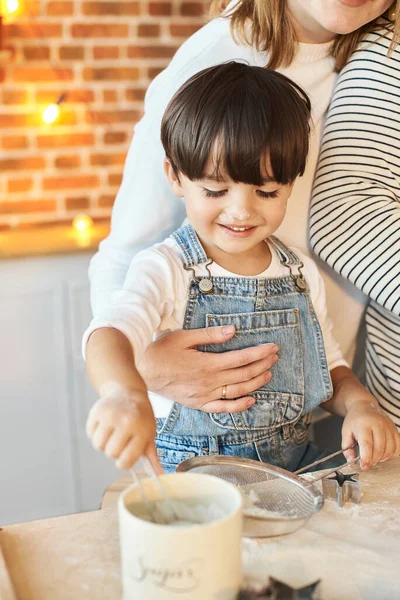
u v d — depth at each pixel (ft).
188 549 1.79
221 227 3.47
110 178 8.79
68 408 7.46
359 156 3.95
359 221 3.85
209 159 3.31
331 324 4.09
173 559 1.80
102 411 2.33
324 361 3.86
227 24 3.96
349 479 2.72
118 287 4.07
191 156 3.35
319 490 2.60
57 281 7.25
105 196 8.79
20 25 8.13
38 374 7.30
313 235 4.02
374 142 3.94
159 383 3.54
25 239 7.66
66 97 8.45
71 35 8.35
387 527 2.54
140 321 3.21
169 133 3.48
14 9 8.02
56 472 7.50
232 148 3.25
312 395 3.82
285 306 3.80
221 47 3.91
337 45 4.07
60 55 8.34
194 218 3.51
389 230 3.80
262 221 3.47
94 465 7.62
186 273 3.63
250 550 2.35
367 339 4.35
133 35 8.60
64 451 7.50
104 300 4.07
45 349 7.30
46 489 7.50
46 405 7.38
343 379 3.91
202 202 3.43
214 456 2.82
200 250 3.67
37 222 8.55
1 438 7.26
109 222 8.83
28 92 8.29
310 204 4.13
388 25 4.00
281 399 3.76
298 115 3.46
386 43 3.96
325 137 4.07
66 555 2.33
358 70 4.00
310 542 2.42
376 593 2.17
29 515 7.46
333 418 4.68
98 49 8.48
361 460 3.09
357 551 2.38
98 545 2.39
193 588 1.81
